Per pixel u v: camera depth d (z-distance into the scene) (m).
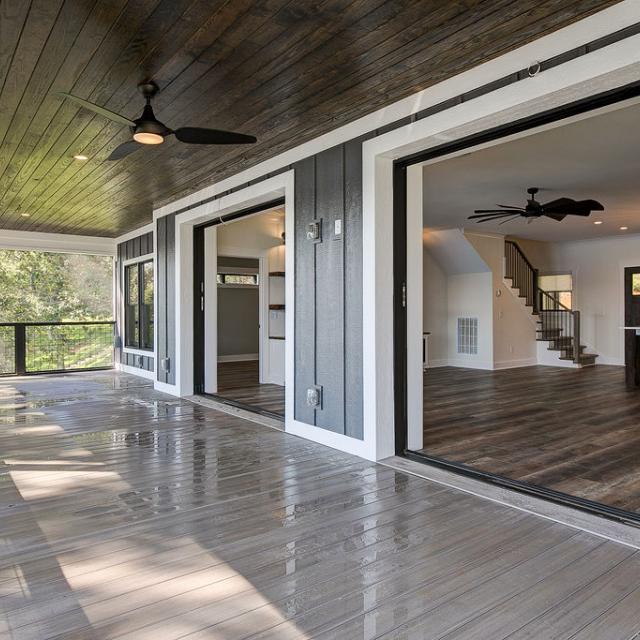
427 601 1.96
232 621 1.84
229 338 11.39
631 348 7.70
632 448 4.21
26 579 2.13
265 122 4.02
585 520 2.71
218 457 3.93
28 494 3.13
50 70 3.10
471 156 5.11
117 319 9.98
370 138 3.85
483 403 6.30
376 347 3.82
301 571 2.20
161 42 2.80
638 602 1.96
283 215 8.23
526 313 10.62
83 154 4.72
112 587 2.07
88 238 9.73
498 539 2.50
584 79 2.59
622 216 8.23
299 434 4.58
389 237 3.91
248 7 2.50
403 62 3.06
